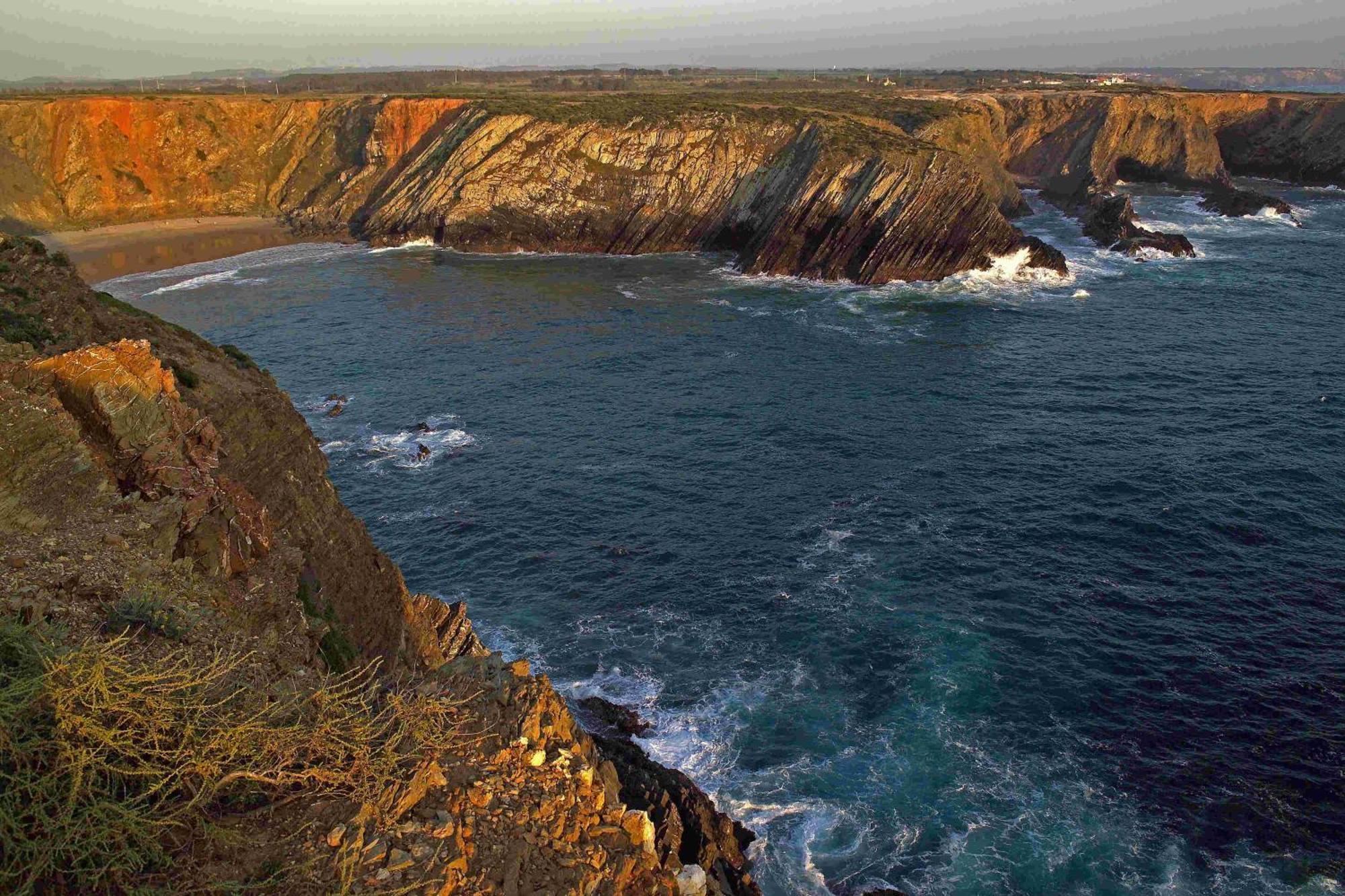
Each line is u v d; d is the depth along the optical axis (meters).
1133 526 40.19
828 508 42.56
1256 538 38.91
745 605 34.94
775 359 65.44
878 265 88.81
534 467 47.91
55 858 8.10
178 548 15.69
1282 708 28.75
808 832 24.58
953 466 46.78
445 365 64.69
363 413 55.81
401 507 43.53
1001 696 29.61
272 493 21.77
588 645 32.69
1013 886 22.92
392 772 10.00
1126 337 68.62
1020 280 88.06
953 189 87.94
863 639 32.56
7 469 13.65
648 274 94.88
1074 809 25.17
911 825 24.81
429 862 9.04
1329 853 23.59
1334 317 72.06
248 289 86.50
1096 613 33.97
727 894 21.23
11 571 12.27
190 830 8.85
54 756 8.79
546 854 9.81
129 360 16.52
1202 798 25.45
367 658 22.67
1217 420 51.97
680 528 41.06
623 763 24.39
